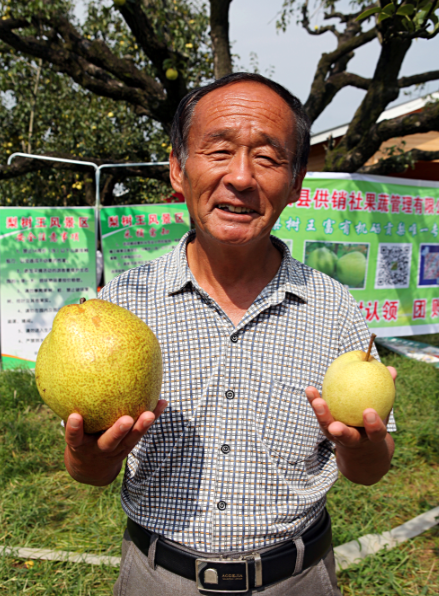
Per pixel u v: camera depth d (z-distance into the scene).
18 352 5.74
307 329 1.42
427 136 9.32
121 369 1.09
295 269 1.52
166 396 1.34
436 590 2.60
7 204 9.12
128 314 1.19
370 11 3.70
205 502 1.28
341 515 3.23
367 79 6.84
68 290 5.77
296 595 1.32
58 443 4.28
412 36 3.94
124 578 1.40
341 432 1.11
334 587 1.45
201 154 1.33
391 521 3.25
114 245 5.70
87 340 1.10
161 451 1.32
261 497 1.29
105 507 3.37
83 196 10.24
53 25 5.38
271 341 1.38
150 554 1.31
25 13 5.23
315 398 1.13
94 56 5.50
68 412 1.11
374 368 1.22
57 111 9.15
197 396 1.34
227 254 1.41
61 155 6.63
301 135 1.42
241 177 1.26
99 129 9.02
